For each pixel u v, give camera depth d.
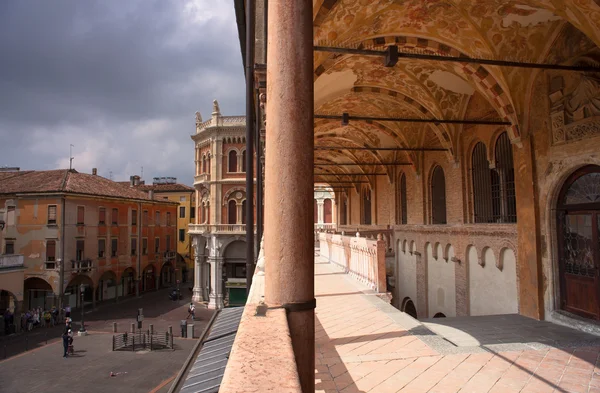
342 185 33.62
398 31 9.91
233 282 38.22
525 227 10.15
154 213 47.41
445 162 15.85
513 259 11.08
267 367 1.42
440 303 15.66
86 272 35.34
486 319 9.67
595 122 8.07
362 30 9.59
